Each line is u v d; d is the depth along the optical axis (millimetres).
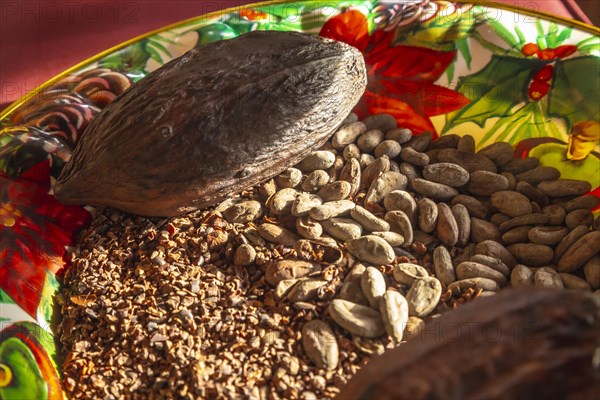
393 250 456
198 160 448
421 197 485
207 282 450
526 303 355
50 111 501
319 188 487
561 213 471
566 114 502
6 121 495
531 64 510
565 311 347
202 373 409
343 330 426
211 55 468
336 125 476
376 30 527
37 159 487
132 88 471
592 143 492
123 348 429
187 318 430
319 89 458
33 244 463
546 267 451
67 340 442
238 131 449
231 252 462
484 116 521
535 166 497
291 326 429
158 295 446
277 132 453
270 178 487
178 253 462
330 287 438
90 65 516
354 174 487
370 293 430
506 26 515
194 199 461
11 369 405
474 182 485
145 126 448
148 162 449
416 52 529
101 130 461
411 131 523
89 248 476
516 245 462
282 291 438
